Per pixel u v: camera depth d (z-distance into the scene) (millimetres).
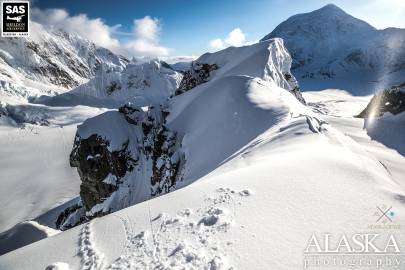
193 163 33562
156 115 55500
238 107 35594
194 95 50281
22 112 179375
